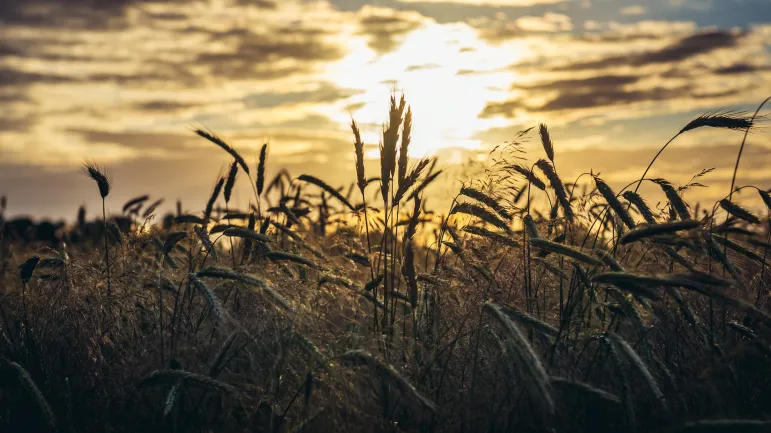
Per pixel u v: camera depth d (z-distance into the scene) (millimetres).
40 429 1479
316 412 1370
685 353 1489
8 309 1683
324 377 1396
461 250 1568
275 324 1451
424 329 1531
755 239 1581
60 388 1537
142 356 1502
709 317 1554
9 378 1515
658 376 1414
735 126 1494
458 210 1538
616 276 1293
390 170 1469
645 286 1277
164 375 1380
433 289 1557
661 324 1471
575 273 1487
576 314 1505
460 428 1391
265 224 1684
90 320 1553
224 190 1688
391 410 1403
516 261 1561
